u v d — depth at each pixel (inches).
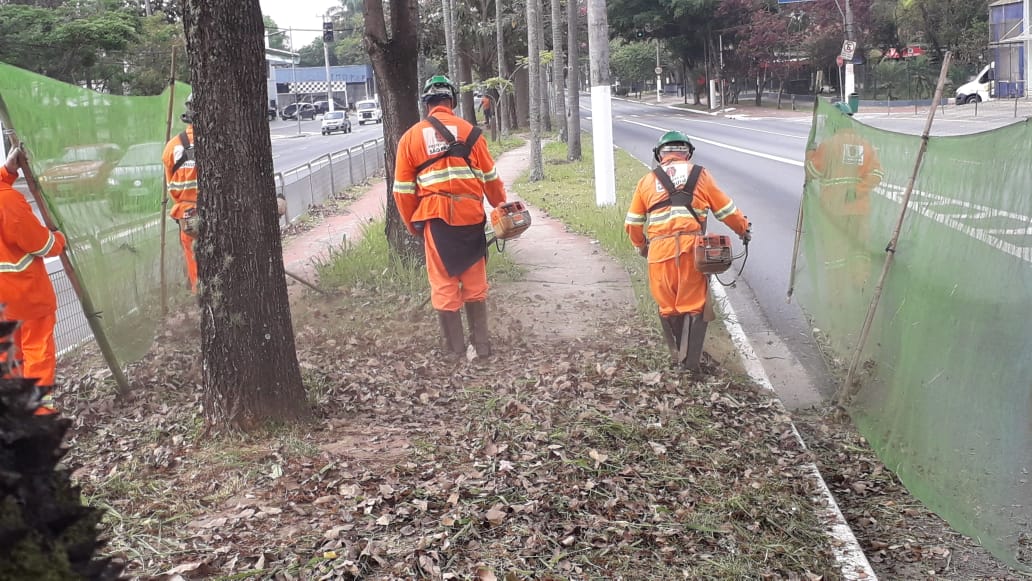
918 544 179.9
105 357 244.2
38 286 229.6
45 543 55.6
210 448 199.8
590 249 468.4
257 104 203.9
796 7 2356.1
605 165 642.2
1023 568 165.9
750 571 156.2
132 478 186.9
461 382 258.4
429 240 278.8
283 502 173.6
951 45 1971.0
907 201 224.1
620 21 2546.8
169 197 341.1
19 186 681.6
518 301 355.6
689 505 178.5
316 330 312.3
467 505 170.7
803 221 326.6
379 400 236.8
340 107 4065.0
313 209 689.6
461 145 277.1
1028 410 177.5
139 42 1221.7
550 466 191.3
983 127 1176.2
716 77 2559.1
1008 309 179.0
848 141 272.4
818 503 187.5
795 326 333.7
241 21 199.6
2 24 1081.4
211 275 205.3
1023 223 175.9
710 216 598.2
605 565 154.1
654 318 316.5
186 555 152.4
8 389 56.3
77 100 259.4
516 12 1766.7
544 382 251.4
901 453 206.4
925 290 209.9
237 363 205.8
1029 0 1641.2
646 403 233.6
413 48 381.7
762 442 218.1
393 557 152.1
